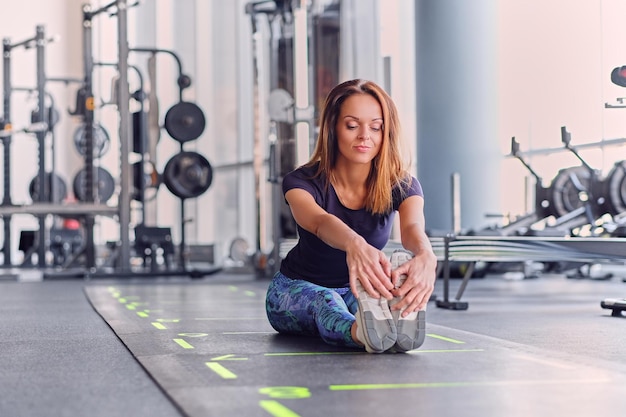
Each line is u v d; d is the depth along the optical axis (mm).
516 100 7453
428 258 2223
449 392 1749
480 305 4496
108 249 9859
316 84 7469
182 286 6344
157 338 2771
